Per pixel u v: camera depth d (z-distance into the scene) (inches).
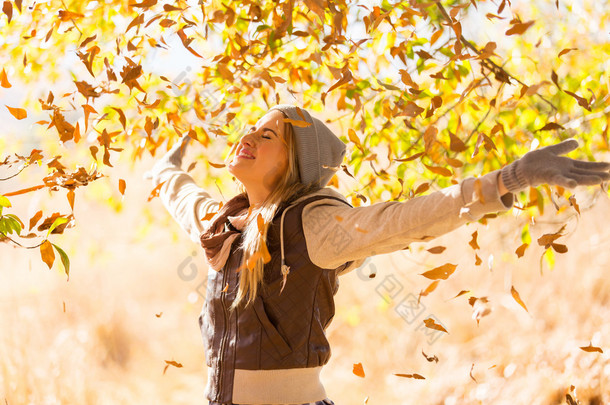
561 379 160.1
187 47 82.3
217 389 73.8
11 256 272.5
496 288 217.9
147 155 124.7
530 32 115.0
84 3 88.2
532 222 103.1
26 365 172.6
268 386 71.9
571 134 103.6
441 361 198.2
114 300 243.8
